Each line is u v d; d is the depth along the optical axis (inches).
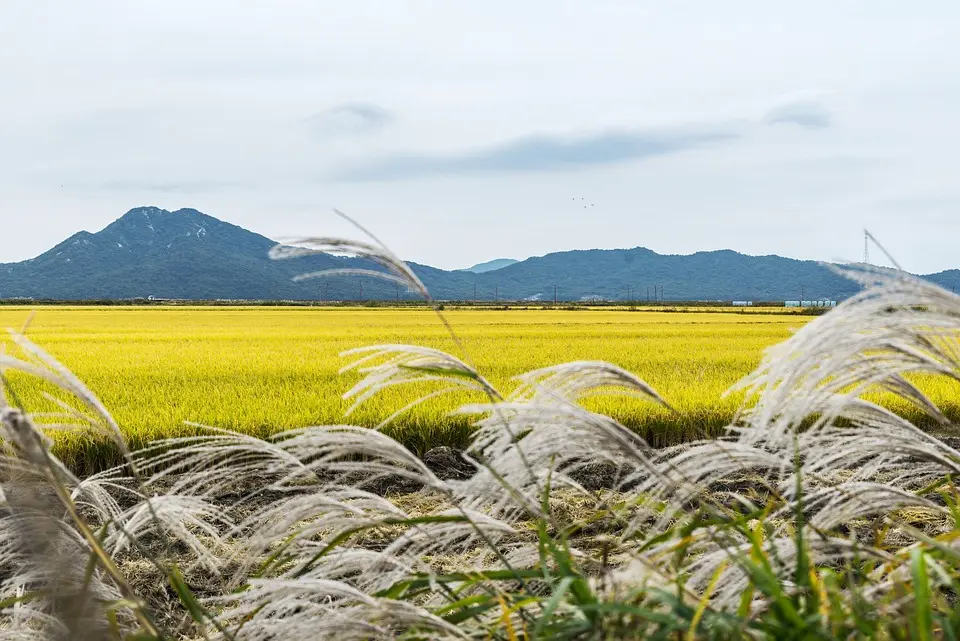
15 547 84.0
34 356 75.2
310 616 93.4
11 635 89.5
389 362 93.7
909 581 84.0
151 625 75.9
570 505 205.8
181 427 345.1
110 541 112.7
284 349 934.4
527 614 89.9
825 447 105.3
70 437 309.0
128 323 1831.9
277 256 74.3
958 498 98.1
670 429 363.9
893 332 85.3
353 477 277.0
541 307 4084.6
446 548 169.2
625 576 80.7
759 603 80.9
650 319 2234.3
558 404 88.9
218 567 170.1
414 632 86.0
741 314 2812.5
